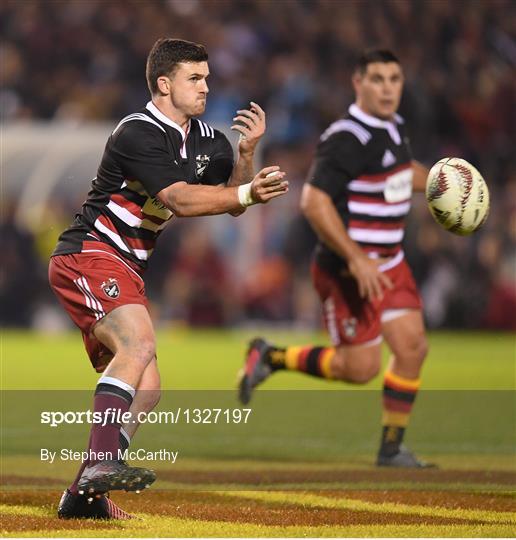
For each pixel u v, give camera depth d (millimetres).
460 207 18531
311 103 75438
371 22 79500
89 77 80438
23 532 14320
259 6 81000
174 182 15719
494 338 58094
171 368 40594
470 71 76500
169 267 65125
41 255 63188
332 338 23219
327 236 22125
